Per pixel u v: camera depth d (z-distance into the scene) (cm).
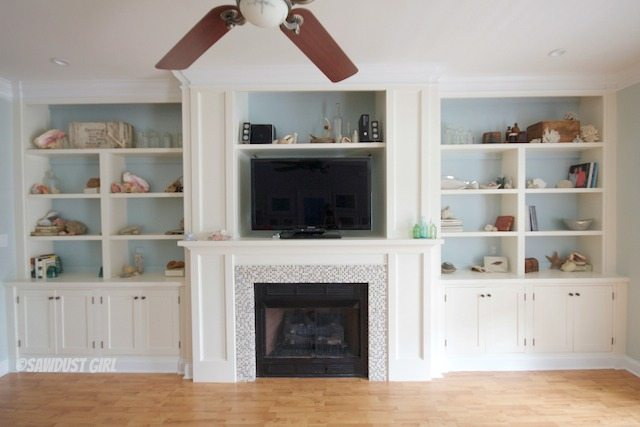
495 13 213
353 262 296
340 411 255
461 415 249
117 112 360
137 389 288
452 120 355
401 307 296
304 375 304
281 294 301
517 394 276
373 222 342
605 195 322
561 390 281
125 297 315
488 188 332
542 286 314
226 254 296
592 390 281
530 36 242
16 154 325
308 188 307
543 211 359
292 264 298
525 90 318
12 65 284
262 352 304
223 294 298
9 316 317
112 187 329
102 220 325
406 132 299
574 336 314
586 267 340
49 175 347
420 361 296
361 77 297
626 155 310
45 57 270
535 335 314
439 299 312
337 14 212
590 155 336
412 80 296
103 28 226
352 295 300
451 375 307
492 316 314
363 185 306
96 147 333
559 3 203
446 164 356
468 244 359
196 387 291
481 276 323
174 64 187
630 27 230
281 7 143
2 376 310
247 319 299
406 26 228
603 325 314
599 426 235
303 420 245
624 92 310
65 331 316
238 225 312
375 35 240
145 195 321
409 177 299
